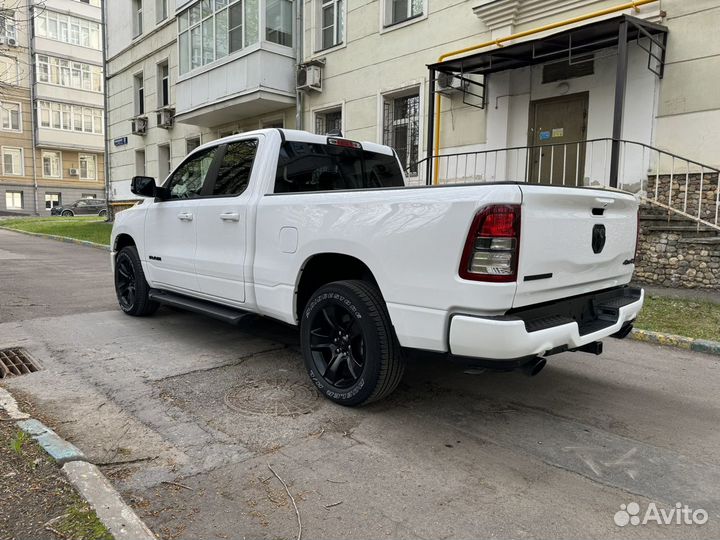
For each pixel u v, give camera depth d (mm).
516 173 10297
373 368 3496
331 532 2379
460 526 2438
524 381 4418
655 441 3340
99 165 43000
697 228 7699
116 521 2297
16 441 2953
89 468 2709
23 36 37625
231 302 4668
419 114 11625
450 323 3041
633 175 8773
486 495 2697
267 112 15125
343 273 4105
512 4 9695
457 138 11094
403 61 11758
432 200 3107
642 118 8602
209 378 4297
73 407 3660
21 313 6488
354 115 12867
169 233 5418
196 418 3535
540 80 9875
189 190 5301
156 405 3730
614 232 3744
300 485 2758
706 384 4441
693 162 7734
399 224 3256
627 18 7570
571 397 4078
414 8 11711
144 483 2734
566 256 3248
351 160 5070
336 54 13164
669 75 8297
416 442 3270
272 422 3504
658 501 2668
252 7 13484
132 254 6102
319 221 3768
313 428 3430
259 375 4387
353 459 3041
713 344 5336
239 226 4484
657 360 5117
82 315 6465
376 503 2611
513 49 9000
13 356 4797
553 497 2688
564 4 9227
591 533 2396
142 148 21250
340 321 3809
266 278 4227
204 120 16328
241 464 2955
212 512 2508
